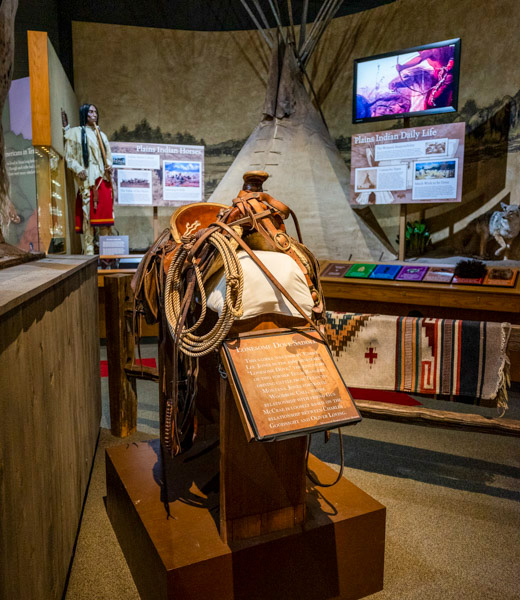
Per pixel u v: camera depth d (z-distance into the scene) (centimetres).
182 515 173
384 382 237
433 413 226
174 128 725
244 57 715
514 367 359
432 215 637
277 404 131
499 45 559
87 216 559
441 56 484
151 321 204
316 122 660
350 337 240
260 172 168
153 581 159
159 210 742
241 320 145
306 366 141
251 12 676
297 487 163
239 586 155
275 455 158
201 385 228
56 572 157
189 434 179
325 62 697
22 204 463
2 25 222
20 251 224
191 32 709
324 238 605
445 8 595
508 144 561
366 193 490
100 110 702
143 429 321
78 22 681
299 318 155
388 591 177
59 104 497
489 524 218
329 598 170
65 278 184
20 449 118
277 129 643
